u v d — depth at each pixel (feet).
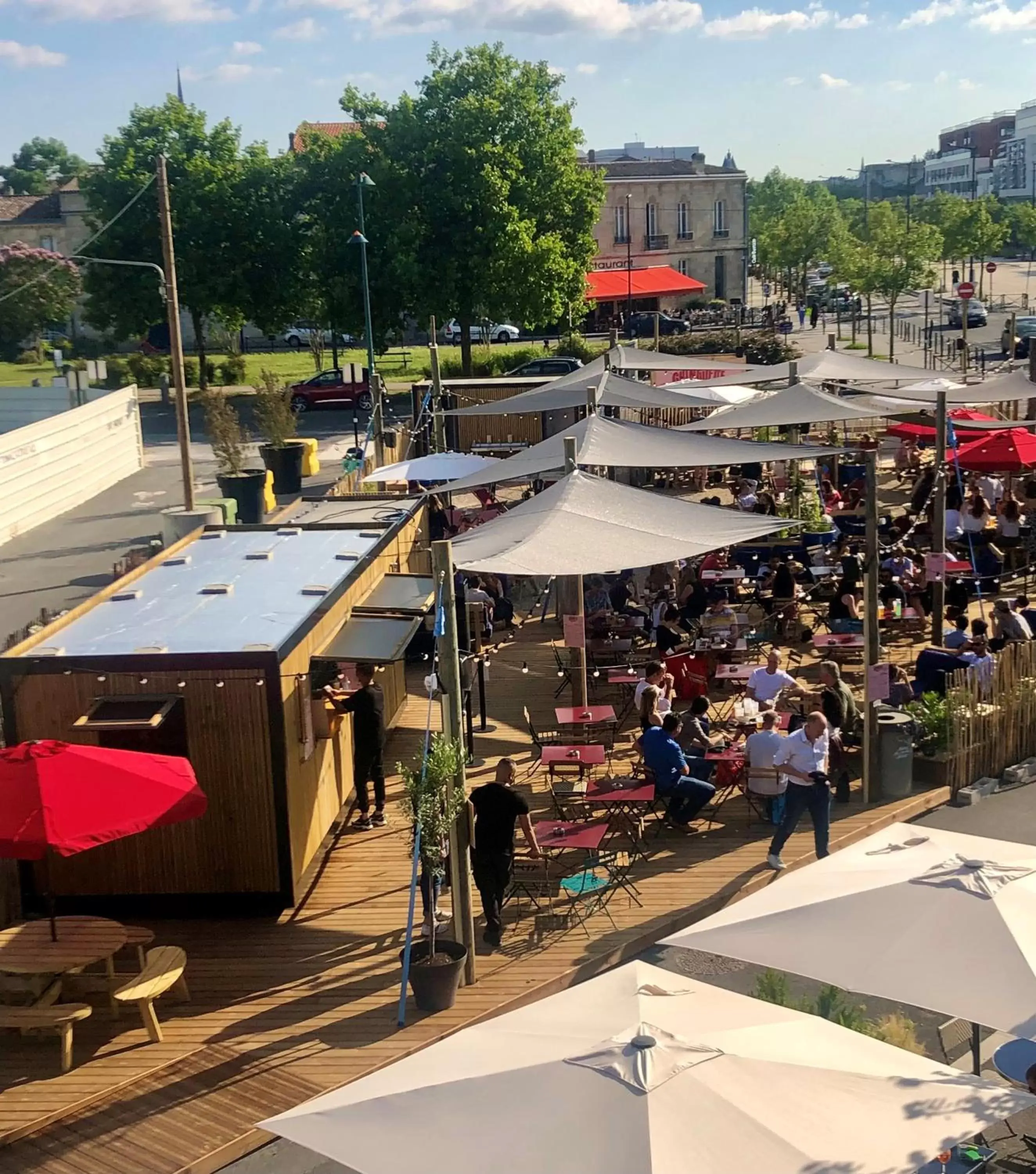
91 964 32.35
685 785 40.63
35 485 100.58
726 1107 16.81
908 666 56.75
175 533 77.51
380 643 41.22
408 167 159.12
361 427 144.15
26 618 70.74
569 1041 18.63
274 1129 17.34
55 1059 29.86
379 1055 29.48
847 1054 18.79
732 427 74.69
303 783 38.11
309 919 36.52
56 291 195.72
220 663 35.37
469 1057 18.66
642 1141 16.20
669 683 47.52
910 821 42.86
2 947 30.63
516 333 236.43
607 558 42.78
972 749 45.39
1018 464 69.72
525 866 37.01
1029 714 47.50
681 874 38.70
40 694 35.86
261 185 170.71
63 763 29.68
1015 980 21.02
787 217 272.51
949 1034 27.45
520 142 163.63
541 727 51.21
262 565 47.73
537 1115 16.90
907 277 188.75
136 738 35.83
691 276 275.59
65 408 138.72
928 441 102.94
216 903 36.55
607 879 38.06
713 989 20.99
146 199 166.50
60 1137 26.86
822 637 55.88
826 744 38.24
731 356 161.79
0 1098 28.22
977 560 70.44
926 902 23.11
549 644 63.31
